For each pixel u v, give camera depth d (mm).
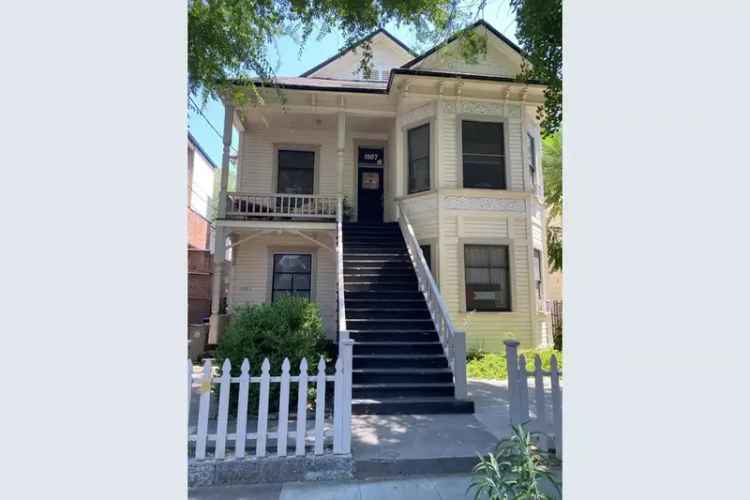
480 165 11359
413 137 11859
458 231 10945
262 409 4020
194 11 6359
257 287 12336
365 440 4785
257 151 13086
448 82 11188
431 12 7227
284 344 5297
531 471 2891
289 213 11398
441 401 6129
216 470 3877
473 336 10688
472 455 4289
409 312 8297
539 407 4648
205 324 11414
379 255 10188
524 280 11133
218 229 11078
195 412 5375
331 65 15023
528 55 7562
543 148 17266
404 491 3754
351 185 13297
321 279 12438
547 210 17750
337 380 4160
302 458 4008
